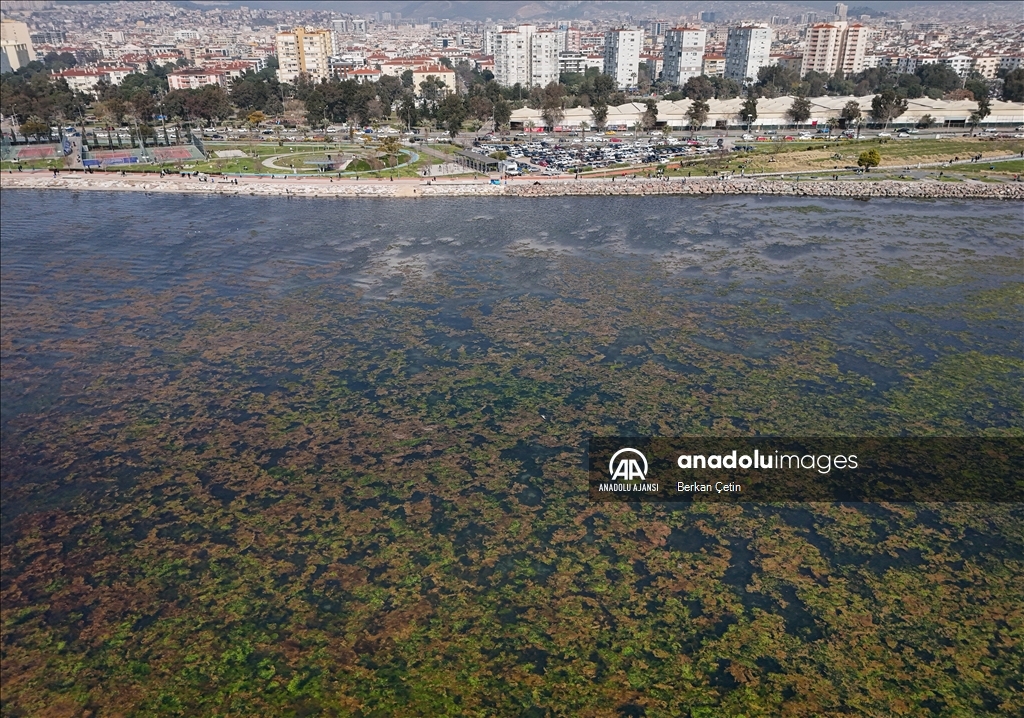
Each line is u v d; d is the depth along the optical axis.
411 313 93.75
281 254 119.75
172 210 152.62
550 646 44.06
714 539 52.78
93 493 58.16
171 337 87.06
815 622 45.62
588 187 165.00
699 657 43.34
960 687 41.25
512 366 78.88
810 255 116.31
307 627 45.34
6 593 48.06
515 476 60.03
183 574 49.56
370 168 188.12
